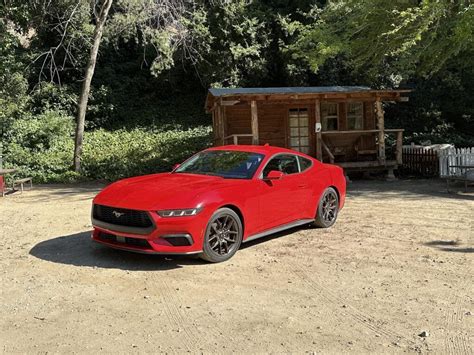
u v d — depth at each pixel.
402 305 4.30
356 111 16.83
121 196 5.67
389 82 23.23
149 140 23.17
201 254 5.49
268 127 16.67
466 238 6.78
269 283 4.91
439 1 11.88
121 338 3.64
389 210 9.16
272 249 6.29
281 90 14.96
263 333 3.71
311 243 6.60
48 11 19.59
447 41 13.01
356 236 7.00
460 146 21.27
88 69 17.95
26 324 3.93
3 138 19.94
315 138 16.75
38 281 5.04
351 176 16.20
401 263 5.60
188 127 25.50
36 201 11.45
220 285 4.86
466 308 4.22
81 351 3.43
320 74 23.52
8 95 20.36
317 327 3.83
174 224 5.25
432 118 23.84
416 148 16.22
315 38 15.09
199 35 23.91
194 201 5.39
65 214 9.34
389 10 13.35
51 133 21.22
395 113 24.86
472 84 23.22
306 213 7.11
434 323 3.90
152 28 22.80
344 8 14.91
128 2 20.20
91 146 22.11
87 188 14.59
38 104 24.52
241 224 5.95
